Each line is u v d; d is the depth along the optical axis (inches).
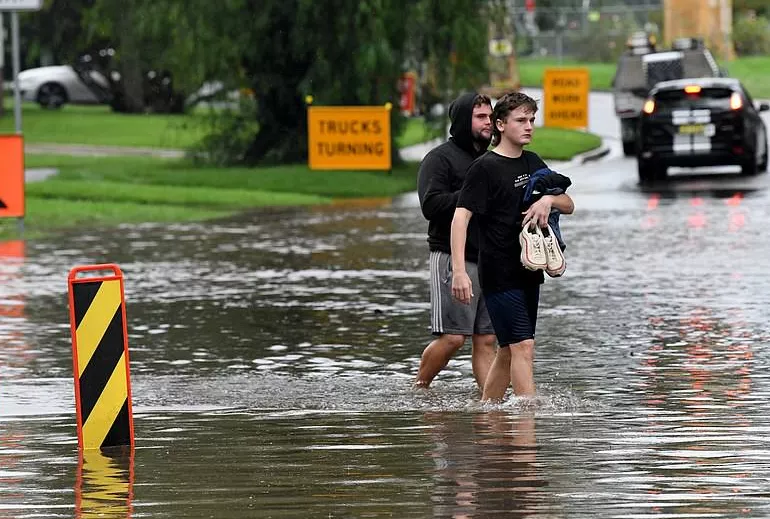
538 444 1016.2
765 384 1253.1
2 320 1733.5
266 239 2605.8
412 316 1708.9
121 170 4047.7
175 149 4960.6
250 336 1587.1
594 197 3275.1
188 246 2509.8
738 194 3240.7
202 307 1811.0
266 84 4183.1
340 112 3828.7
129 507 859.4
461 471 936.3
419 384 1285.7
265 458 991.6
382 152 3836.1
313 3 4077.3
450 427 1090.7
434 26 4131.4
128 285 2023.9
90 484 922.7
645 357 1408.7
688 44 4835.1
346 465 962.7
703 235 2495.1
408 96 4694.9
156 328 1653.5
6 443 1063.6
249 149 4271.7
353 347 1508.4
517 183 1131.9
